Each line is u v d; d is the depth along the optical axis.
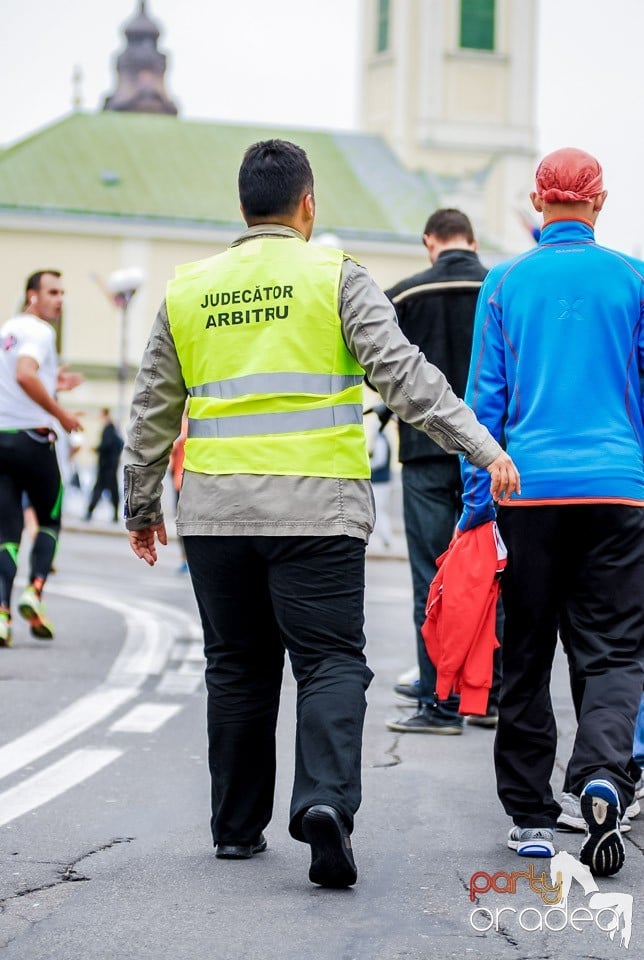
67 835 10.99
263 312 9.77
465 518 10.73
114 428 70.88
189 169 142.00
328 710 9.39
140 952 8.16
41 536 21.61
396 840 10.95
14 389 20.67
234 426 9.77
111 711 16.62
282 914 8.93
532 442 10.43
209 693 10.31
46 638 22.27
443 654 10.73
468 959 8.11
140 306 136.25
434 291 15.66
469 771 13.66
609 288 10.44
